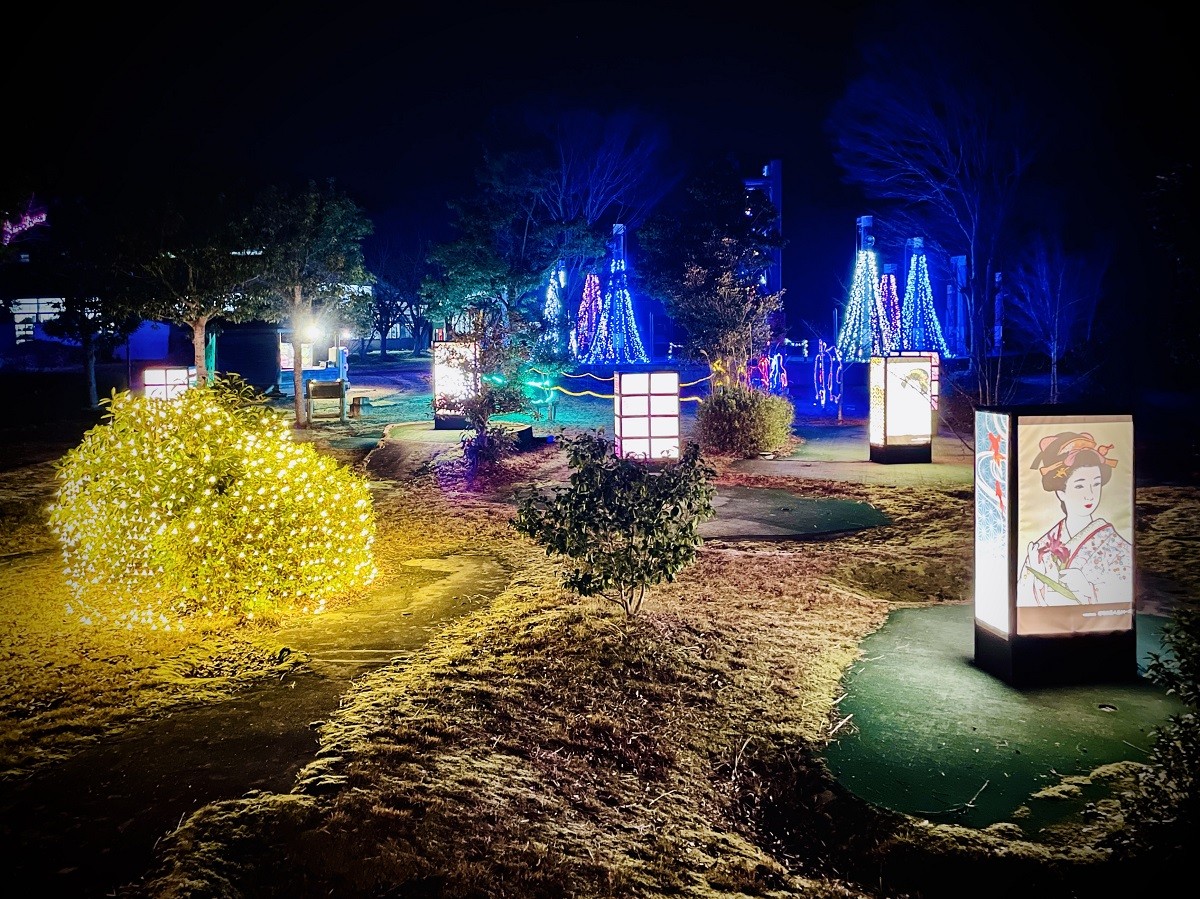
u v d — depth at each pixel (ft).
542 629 23.07
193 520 24.11
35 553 34.73
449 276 85.87
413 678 19.79
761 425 57.93
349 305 83.51
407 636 23.40
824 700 19.69
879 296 112.68
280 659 21.49
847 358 116.37
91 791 14.67
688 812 15.56
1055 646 20.31
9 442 69.92
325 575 25.82
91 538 25.68
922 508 40.98
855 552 32.94
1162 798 13.44
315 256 79.41
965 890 13.50
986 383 79.87
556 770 16.15
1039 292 102.89
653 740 17.76
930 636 23.79
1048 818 14.94
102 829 13.46
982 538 21.20
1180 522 36.55
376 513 42.34
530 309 100.07
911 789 16.01
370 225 82.99
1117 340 88.48
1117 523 20.36
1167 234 36.70
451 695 18.72
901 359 53.88
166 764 15.61
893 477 49.06
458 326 86.02
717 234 82.43
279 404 98.48
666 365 118.42
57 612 25.77
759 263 84.53
